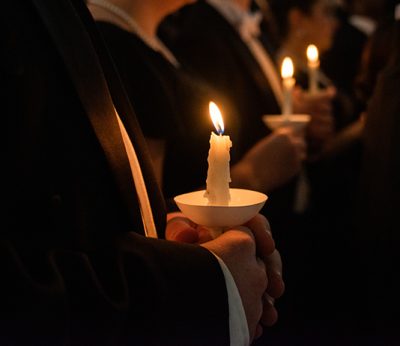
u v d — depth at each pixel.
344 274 1.99
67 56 0.69
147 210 0.86
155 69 1.32
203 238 0.88
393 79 1.63
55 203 0.66
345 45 2.75
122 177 0.73
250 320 0.76
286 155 1.67
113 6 1.34
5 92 0.64
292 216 2.11
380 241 1.63
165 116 1.30
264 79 1.98
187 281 0.70
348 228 2.02
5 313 0.59
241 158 1.70
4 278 0.60
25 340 0.59
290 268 2.08
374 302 1.67
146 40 1.38
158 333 0.67
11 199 0.64
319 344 1.85
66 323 0.61
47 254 0.65
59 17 0.71
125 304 0.67
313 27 2.51
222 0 2.07
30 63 0.66
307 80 2.57
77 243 0.69
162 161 1.33
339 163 2.08
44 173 0.66
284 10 2.49
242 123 1.89
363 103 2.24
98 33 0.88
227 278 0.72
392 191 1.59
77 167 0.69
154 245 0.72
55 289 0.62
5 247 0.61
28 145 0.65
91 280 0.66
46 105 0.67
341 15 2.80
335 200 2.10
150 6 1.42
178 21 2.06
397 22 1.73
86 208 0.69
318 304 2.01
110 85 0.87
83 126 0.70
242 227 0.82
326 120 2.21
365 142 1.73
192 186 1.39
